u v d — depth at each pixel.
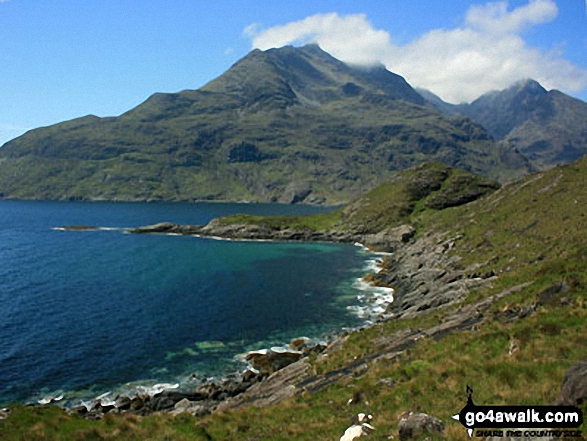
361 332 53.81
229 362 55.34
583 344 25.42
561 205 88.19
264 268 116.00
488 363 26.17
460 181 182.00
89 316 72.81
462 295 58.50
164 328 67.50
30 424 30.94
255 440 25.03
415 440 17.83
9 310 75.69
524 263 65.50
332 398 30.23
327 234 169.38
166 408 43.19
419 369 30.25
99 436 28.58
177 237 177.12
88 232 192.75
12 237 174.25
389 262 118.00
